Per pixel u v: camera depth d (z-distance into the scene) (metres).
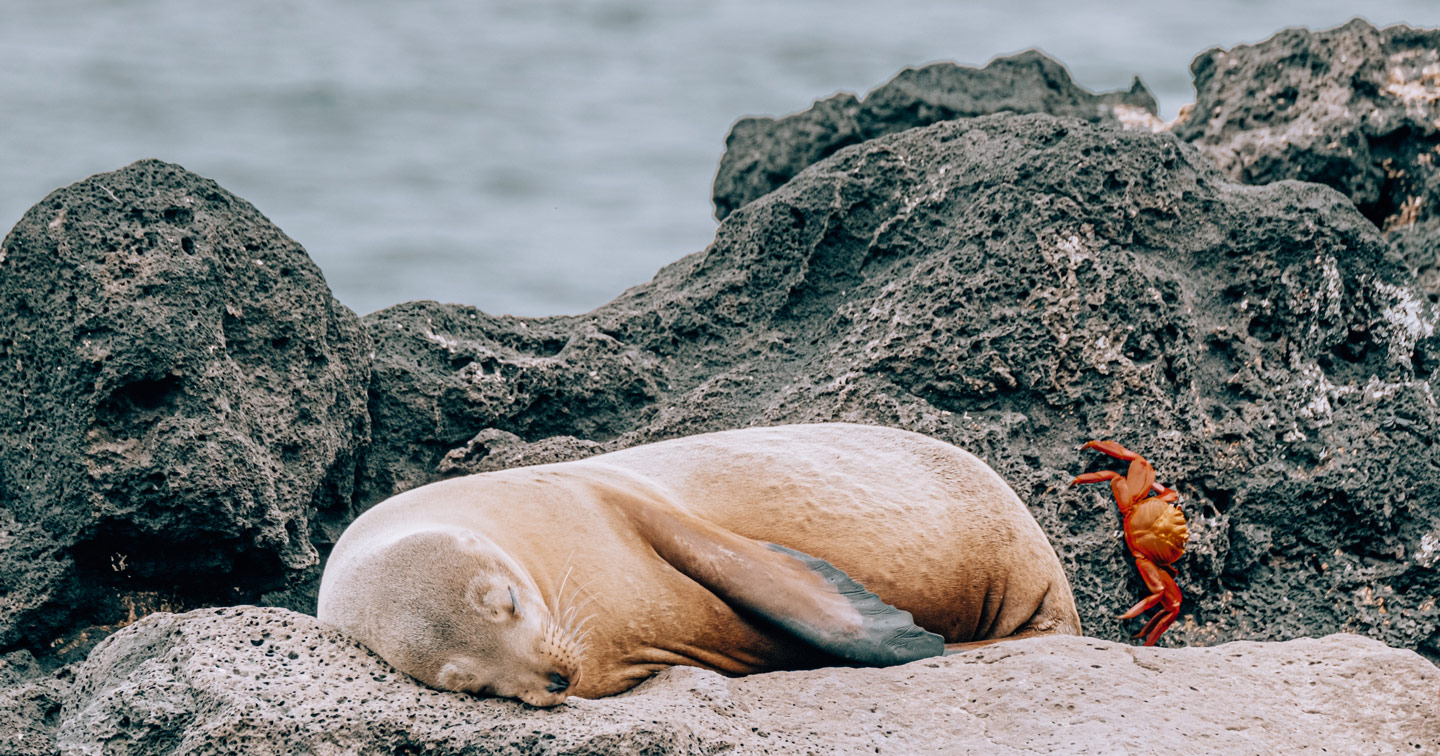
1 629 20.98
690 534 17.30
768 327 27.34
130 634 16.61
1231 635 22.92
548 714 14.68
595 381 26.55
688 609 17.02
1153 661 16.78
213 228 22.95
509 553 16.48
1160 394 23.62
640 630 16.83
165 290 21.86
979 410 23.92
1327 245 24.89
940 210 26.67
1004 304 24.20
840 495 19.06
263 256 23.62
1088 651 17.00
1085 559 22.41
